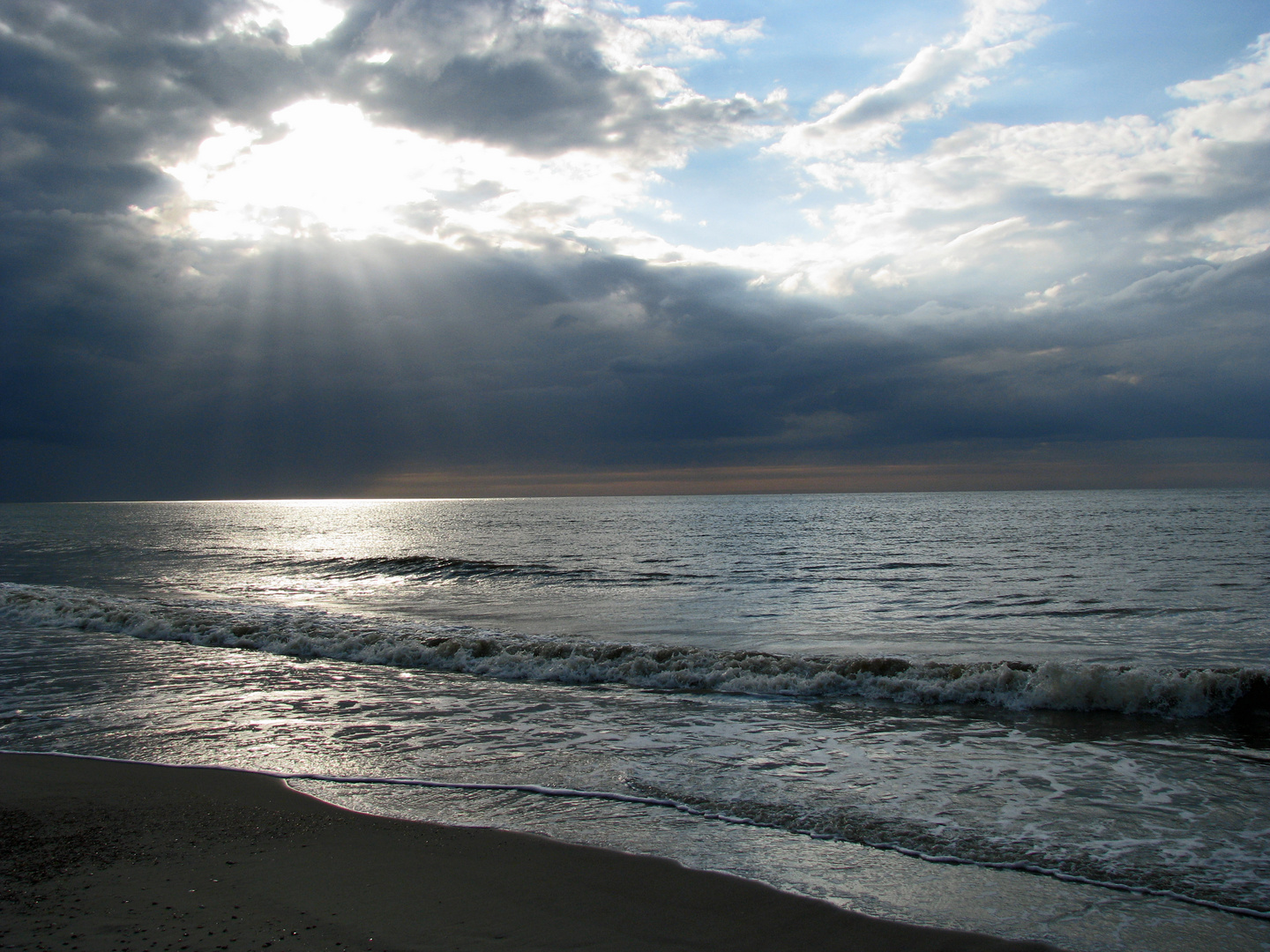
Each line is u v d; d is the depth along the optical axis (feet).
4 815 18.83
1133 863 16.26
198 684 35.24
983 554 125.80
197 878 15.24
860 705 31.68
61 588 73.92
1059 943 12.97
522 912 13.91
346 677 37.14
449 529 247.50
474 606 68.03
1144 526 203.51
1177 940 13.07
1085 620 57.93
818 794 20.67
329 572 105.19
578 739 26.35
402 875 15.47
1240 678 30.45
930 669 34.47
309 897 14.37
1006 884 15.26
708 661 37.50
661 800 20.20
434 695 33.19
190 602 66.44
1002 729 27.84
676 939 13.00
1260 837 17.62
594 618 59.98
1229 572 92.22
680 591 81.00
